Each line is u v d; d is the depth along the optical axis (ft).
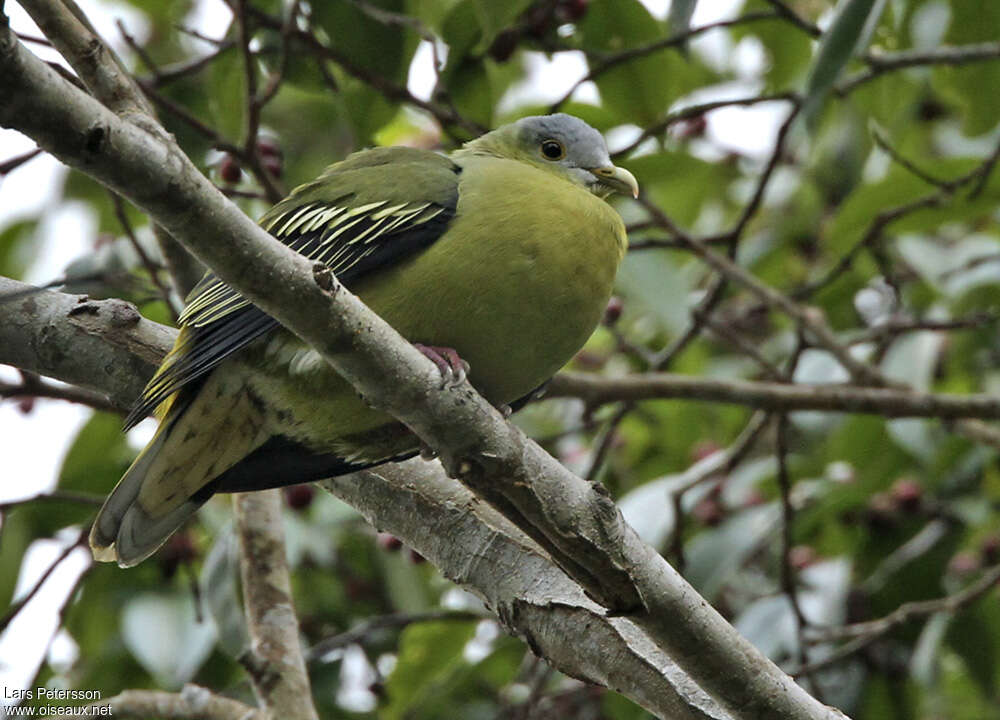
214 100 34.40
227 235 17.38
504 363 24.76
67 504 34.83
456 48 33.19
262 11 33.53
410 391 19.65
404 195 24.52
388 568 37.88
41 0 20.80
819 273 44.21
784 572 33.76
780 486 34.35
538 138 29.58
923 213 37.99
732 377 43.96
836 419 39.50
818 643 33.40
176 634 34.17
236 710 26.68
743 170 46.57
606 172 29.17
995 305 40.06
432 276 23.84
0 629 29.07
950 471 38.50
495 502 20.57
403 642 37.06
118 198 29.43
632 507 36.35
